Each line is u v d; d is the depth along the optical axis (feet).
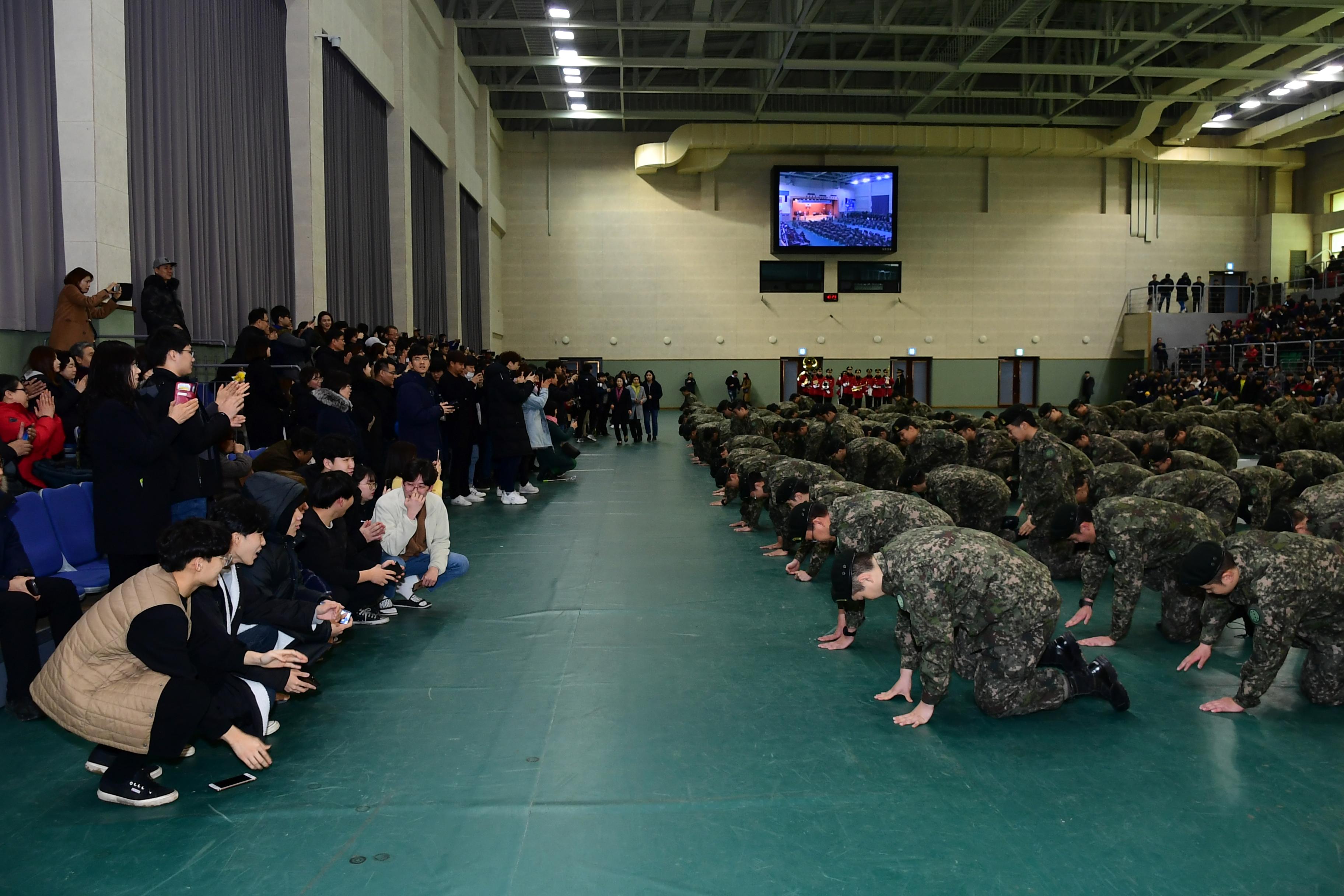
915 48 76.07
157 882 8.34
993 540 12.11
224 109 32.27
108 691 9.65
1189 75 68.80
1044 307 92.84
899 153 90.07
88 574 14.76
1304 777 10.48
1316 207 92.17
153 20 27.20
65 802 9.96
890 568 11.89
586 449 56.85
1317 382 67.36
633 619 17.34
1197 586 12.10
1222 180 94.17
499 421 31.89
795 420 32.01
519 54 76.54
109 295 20.77
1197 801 9.90
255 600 12.16
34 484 17.01
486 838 9.11
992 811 9.70
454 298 67.46
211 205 31.09
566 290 90.74
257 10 35.32
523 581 20.54
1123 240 93.20
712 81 73.67
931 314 92.27
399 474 17.54
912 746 11.39
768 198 90.79
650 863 8.64
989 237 92.07
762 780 10.43
